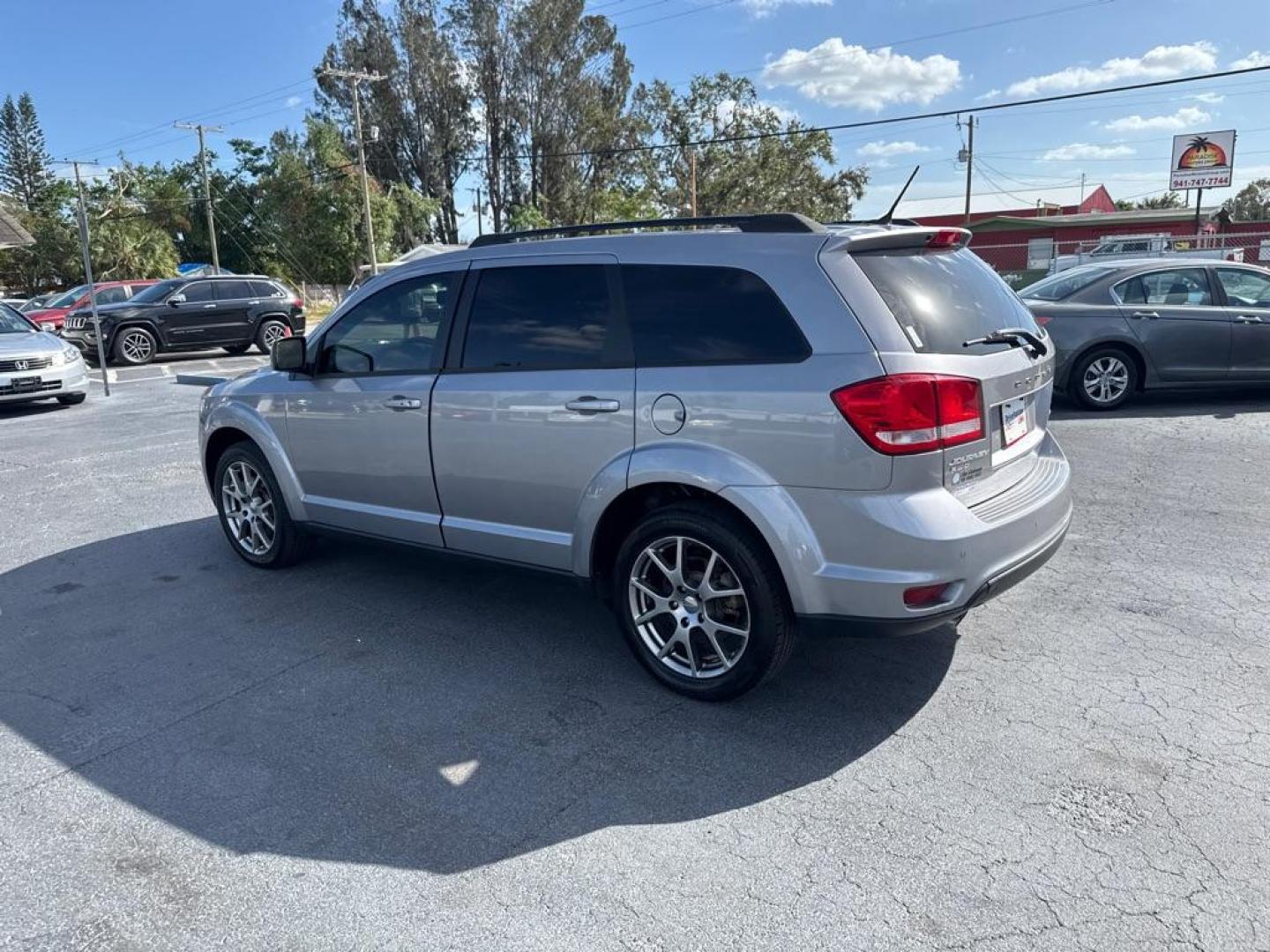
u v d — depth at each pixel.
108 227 48.16
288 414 4.82
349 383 4.49
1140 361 8.77
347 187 50.00
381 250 50.97
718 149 55.09
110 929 2.44
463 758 3.23
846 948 2.29
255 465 5.11
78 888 2.60
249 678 3.91
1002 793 2.91
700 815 2.86
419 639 4.25
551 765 3.17
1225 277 8.88
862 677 3.73
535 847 2.73
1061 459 3.90
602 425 3.54
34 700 3.77
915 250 3.48
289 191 50.31
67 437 10.05
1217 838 2.65
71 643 4.34
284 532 5.08
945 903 2.43
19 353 11.87
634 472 3.46
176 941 2.38
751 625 3.33
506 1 58.31
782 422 3.12
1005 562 3.22
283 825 2.87
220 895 2.56
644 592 3.64
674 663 3.62
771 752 3.20
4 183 73.06
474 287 4.05
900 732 3.30
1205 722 3.28
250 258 63.44
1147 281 8.83
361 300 4.50
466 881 2.59
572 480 3.68
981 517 3.15
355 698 3.70
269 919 2.46
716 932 2.36
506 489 3.93
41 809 2.99
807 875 2.56
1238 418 8.39
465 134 61.25
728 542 3.29
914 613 3.05
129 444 9.43
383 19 58.72
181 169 63.38
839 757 3.15
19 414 12.09
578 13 58.72
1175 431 7.94
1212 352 8.73
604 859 2.66
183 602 4.82
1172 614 4.24
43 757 3.31
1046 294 9.30
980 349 3.34
